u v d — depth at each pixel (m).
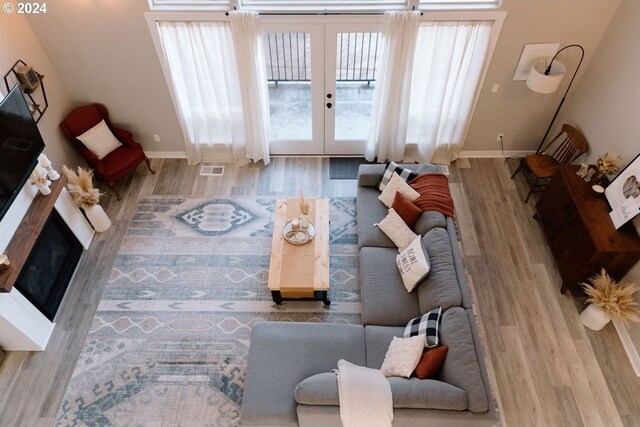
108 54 4.72
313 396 2.80
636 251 3.71
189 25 4.46
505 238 4.82
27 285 3.81
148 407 3.58
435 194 4.27
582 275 4.04
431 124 5.32
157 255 4.66
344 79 5.13
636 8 4.05
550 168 4.98
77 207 4.67
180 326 4.10
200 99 5.17
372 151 5.61
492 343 3.97
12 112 3.47
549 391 3.67
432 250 3.80
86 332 4.05
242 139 5.54
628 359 3.85
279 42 4.74
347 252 4.70
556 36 4.54
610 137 4.43
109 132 5.16
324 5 4.49
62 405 3.59
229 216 5.06
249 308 4.23
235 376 3.76
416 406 2.79
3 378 3.74
